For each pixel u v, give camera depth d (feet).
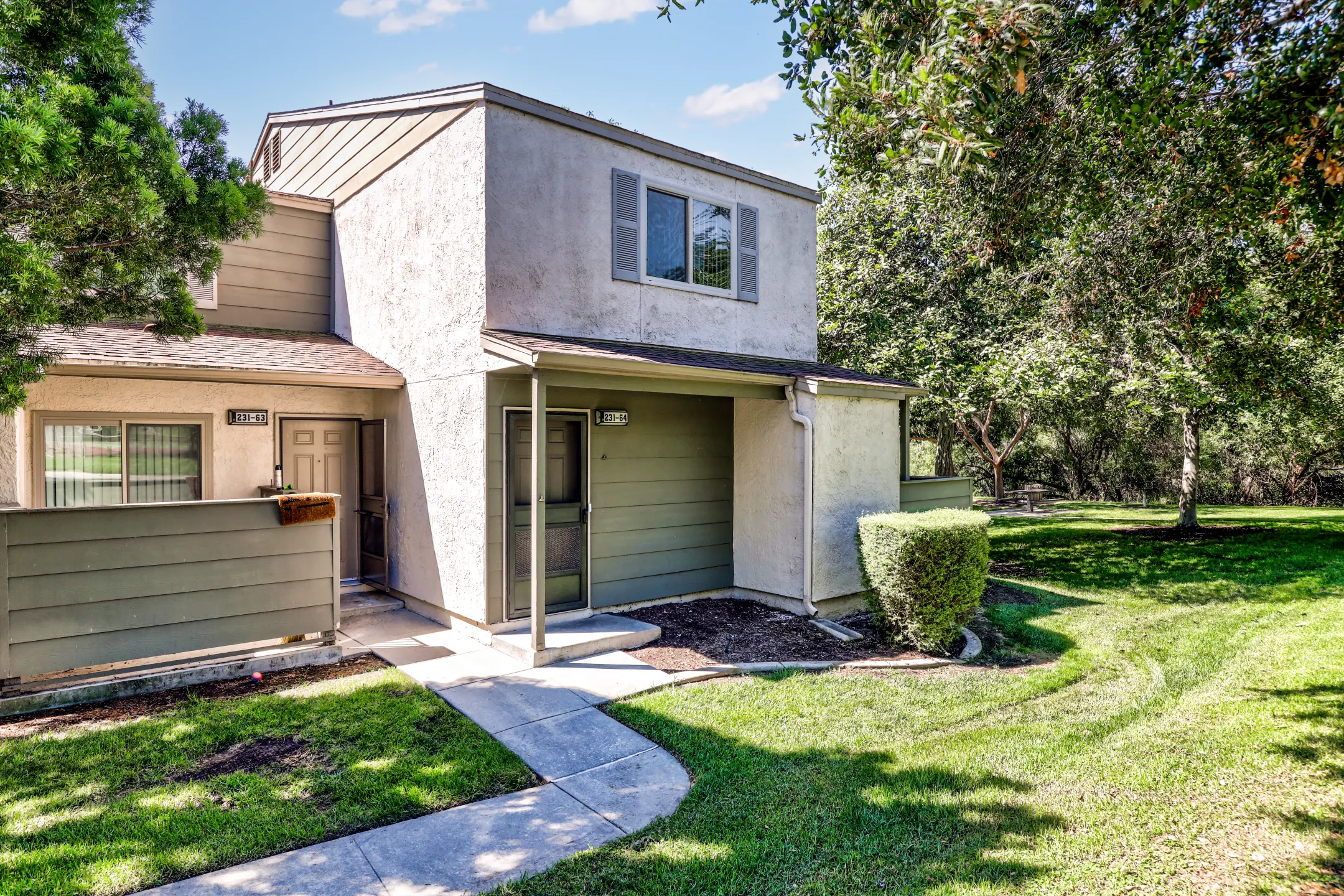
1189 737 15.89
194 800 12.59
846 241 44.14
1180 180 19.56
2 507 19.38
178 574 18.24
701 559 29.09
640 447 27.30
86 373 21.89
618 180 26.55
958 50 13.25
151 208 14.37
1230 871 10.85
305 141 34.81
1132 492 95.76
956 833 11.95
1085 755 14.94
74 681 17.34
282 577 19.89
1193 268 25.34
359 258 30.71
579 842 11.61
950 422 67.46
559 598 25.05
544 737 15.71
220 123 17.84
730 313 30.50
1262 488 88.43
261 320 31.35
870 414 28.43
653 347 26.53
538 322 24.14
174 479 25.75
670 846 11.48
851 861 11.11
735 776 13.91
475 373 23.26
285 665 19.94
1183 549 42.86
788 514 27.02
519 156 23.79
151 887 10.19
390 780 13.50
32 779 13.26
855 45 16.51
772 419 27.68
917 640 22.39
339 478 30.01
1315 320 22.30
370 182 29.63
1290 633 24.41
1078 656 22.29
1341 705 17.46
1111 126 18.30
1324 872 10.79
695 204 29.22
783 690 18.80
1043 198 19.88
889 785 13.57
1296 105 13.97
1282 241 23.09
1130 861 11.15
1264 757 14.78
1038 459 101.86
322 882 10.39
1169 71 15.98
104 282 16.25
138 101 14.94
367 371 26.89
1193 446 50.39
